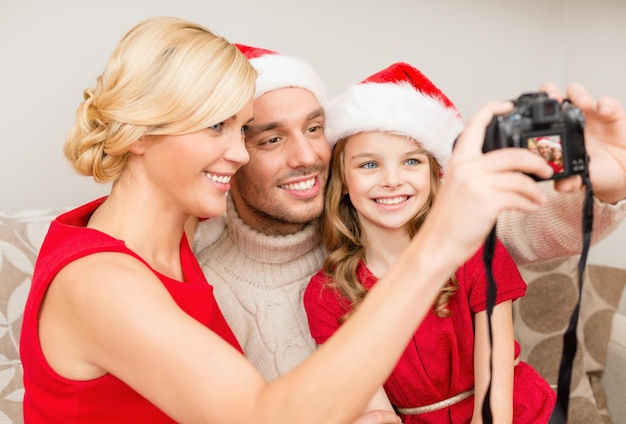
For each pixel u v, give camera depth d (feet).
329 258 3.87
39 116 5.89
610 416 5.70
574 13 7.21
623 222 6.74
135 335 2.18
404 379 3.69
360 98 3.58
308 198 3.71
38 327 2.51
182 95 2.58
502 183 1.77
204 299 3.01
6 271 4.61
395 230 3.78
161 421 2.67
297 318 3.97
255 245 3.92
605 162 2.41
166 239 2.97
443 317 3.61
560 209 3.16
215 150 2.71
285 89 3.57
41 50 5.81
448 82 7.09
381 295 1.92
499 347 3.57
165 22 2.74
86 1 5.84
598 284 5.87
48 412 2.61
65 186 6.05
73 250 2.47
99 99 2.69
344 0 6.54
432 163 3.77
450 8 6.93
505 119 2.09
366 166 3.66
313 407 1.92
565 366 2.36
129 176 2.83
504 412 3.44
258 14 6.28
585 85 7.12
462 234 1.81
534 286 5.78
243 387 2.05
